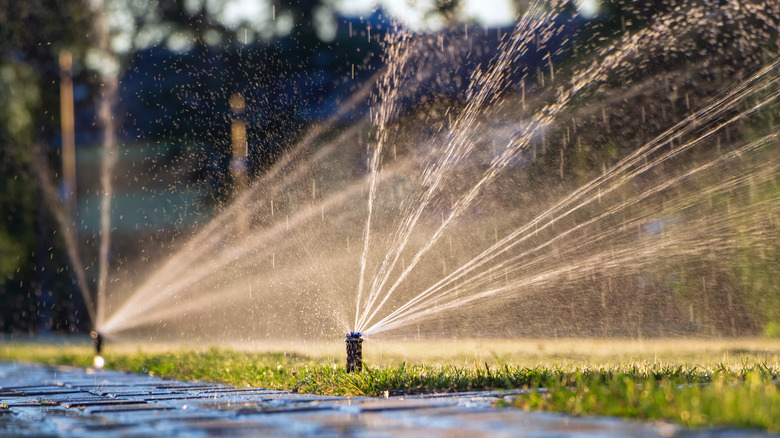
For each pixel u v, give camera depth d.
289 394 17.80
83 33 82.25
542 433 10.07
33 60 83.56
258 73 75.94
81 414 14.69
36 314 84.81
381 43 73.12
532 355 28.12
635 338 43.44
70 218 81.25
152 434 11.58
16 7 81.06
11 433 12.45
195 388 20.38
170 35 81.19
